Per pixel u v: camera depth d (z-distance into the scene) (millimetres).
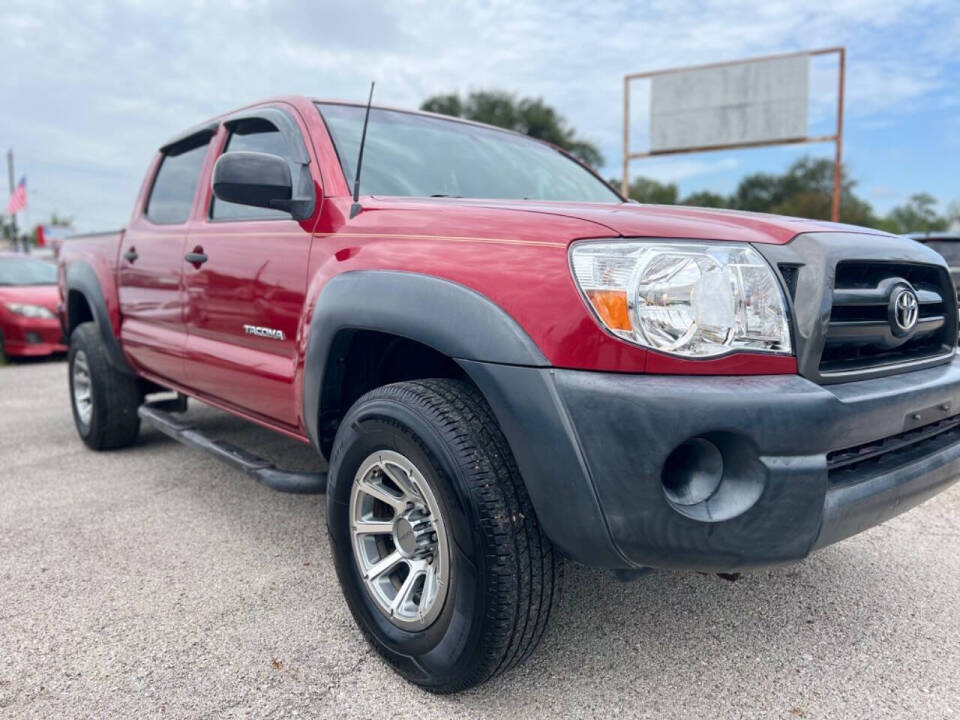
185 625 2309
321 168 2537
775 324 1684
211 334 3062
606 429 1581
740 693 1955
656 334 1598
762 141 17891
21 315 8789
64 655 2133
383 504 2111
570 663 2094
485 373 1721
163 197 3850
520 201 2236
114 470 4039
